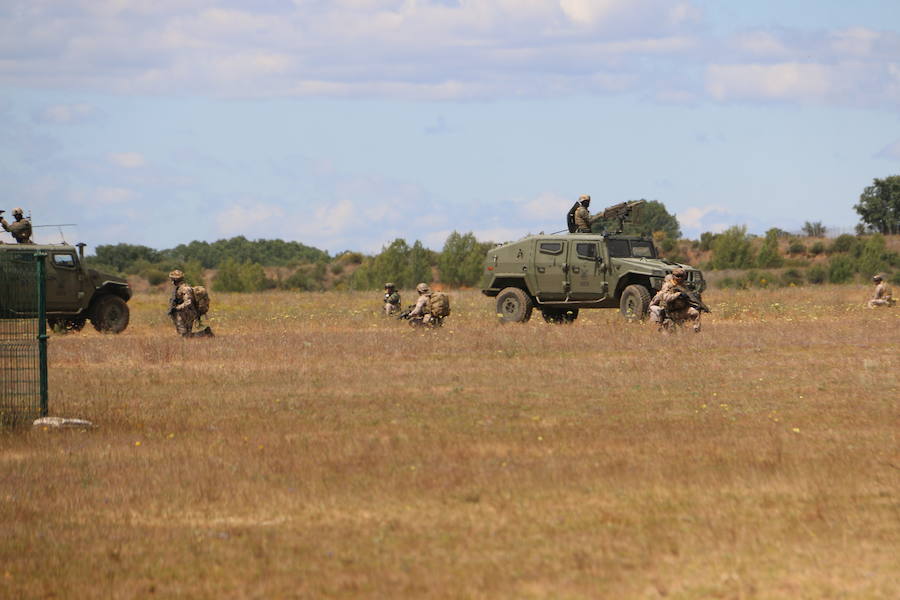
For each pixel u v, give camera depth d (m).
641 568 22.34
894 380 51.09
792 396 46.06
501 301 95.94
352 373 55.53
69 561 23.33
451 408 43.41
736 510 26.73
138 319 108.62
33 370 42.72
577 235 92.56
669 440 35.69
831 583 21.31
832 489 28.66
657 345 68.38
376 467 31.80
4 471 32.06
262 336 78.81
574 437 36.41
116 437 37.44
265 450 34.59
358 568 22.61
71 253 87.19
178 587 21.59
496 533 25.02
